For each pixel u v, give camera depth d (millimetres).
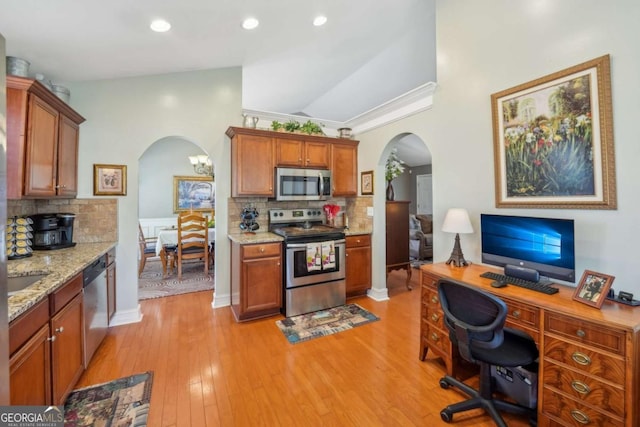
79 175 2750
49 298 1480
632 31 1537
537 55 1943
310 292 3156
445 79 2594
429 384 1954
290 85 4246
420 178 8102
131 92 2953
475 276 1994
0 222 826
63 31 1914
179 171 6539
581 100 1721
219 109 3322
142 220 6160
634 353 1197
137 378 1992
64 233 2492
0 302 825
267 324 2873
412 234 5793
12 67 1982
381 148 3475
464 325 1546
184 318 3014
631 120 1549
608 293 1485
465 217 2186
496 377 1873
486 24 2256
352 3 2398
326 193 3582
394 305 3400
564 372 1410
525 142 2010
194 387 1904
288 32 2662
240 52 2945
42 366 1402
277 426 1592
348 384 1950
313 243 3139
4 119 832
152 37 2240
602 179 1650
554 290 1641
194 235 4508
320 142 3592
